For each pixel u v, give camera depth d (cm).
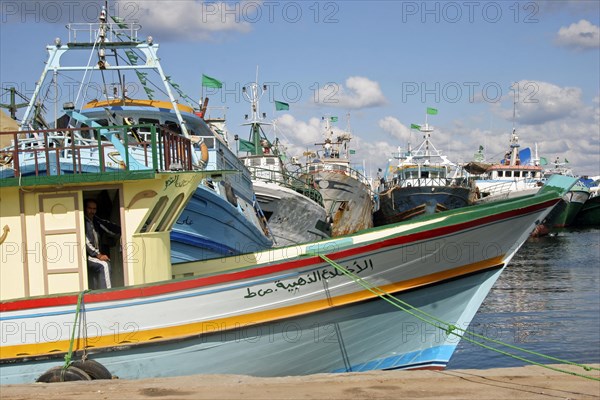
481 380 751
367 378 765
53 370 866
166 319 920
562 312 2234
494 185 6047
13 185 893
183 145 1046
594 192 7900
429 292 1041
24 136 1304
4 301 891
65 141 1272
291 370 1005
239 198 1897
